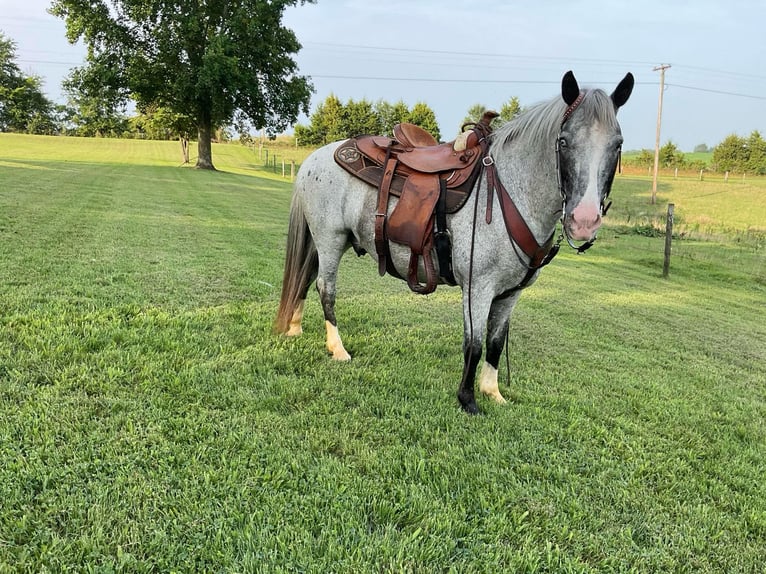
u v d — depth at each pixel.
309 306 4.96
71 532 1.79
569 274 8.73
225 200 13.85
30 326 3.43
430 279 3.08
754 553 2.09
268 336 3.87
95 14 24.92
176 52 25.56
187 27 24.23
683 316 6.50
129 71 25.19
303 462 2.35
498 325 3.20
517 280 2.92
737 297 8.43
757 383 4.31
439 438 2.70
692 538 2.13
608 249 12.41
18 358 2.95
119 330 3.52
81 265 5.29
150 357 3.21
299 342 3.82
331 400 2.98
